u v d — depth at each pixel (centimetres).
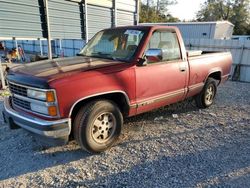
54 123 276
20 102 310
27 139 371
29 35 718
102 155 329
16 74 314
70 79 282
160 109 532
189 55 454
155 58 367
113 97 351
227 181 272
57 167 300
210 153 336
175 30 425
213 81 537
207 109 542
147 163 309
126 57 364
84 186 263
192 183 268
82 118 304
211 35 2292
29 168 297
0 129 406
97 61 356
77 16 863
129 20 1114
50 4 756
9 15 656
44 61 376
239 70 968
